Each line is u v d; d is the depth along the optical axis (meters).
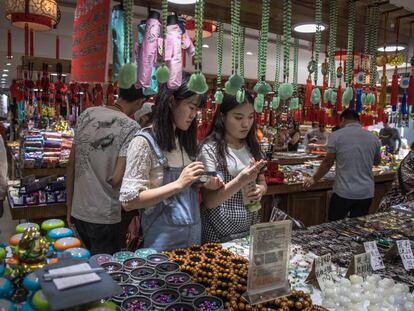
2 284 0.97
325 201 4.27
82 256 1.12
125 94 2.20
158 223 1.60
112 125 2.08
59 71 4.74
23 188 2.72
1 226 4.16
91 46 1.52
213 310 1.08
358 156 3.12
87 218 2.11
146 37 1.29
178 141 1.68
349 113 3.26
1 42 6.57
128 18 1.11
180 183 1.45
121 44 1.27
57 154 3.85
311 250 1.73
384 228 2.13
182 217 1.60
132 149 1.55
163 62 1.17
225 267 1.39
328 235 1.97
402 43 2.55
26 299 0.96
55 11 2.80
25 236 1.05
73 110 5.17
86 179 2.10
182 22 1.47
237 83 1.35
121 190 1.52
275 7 1.69
